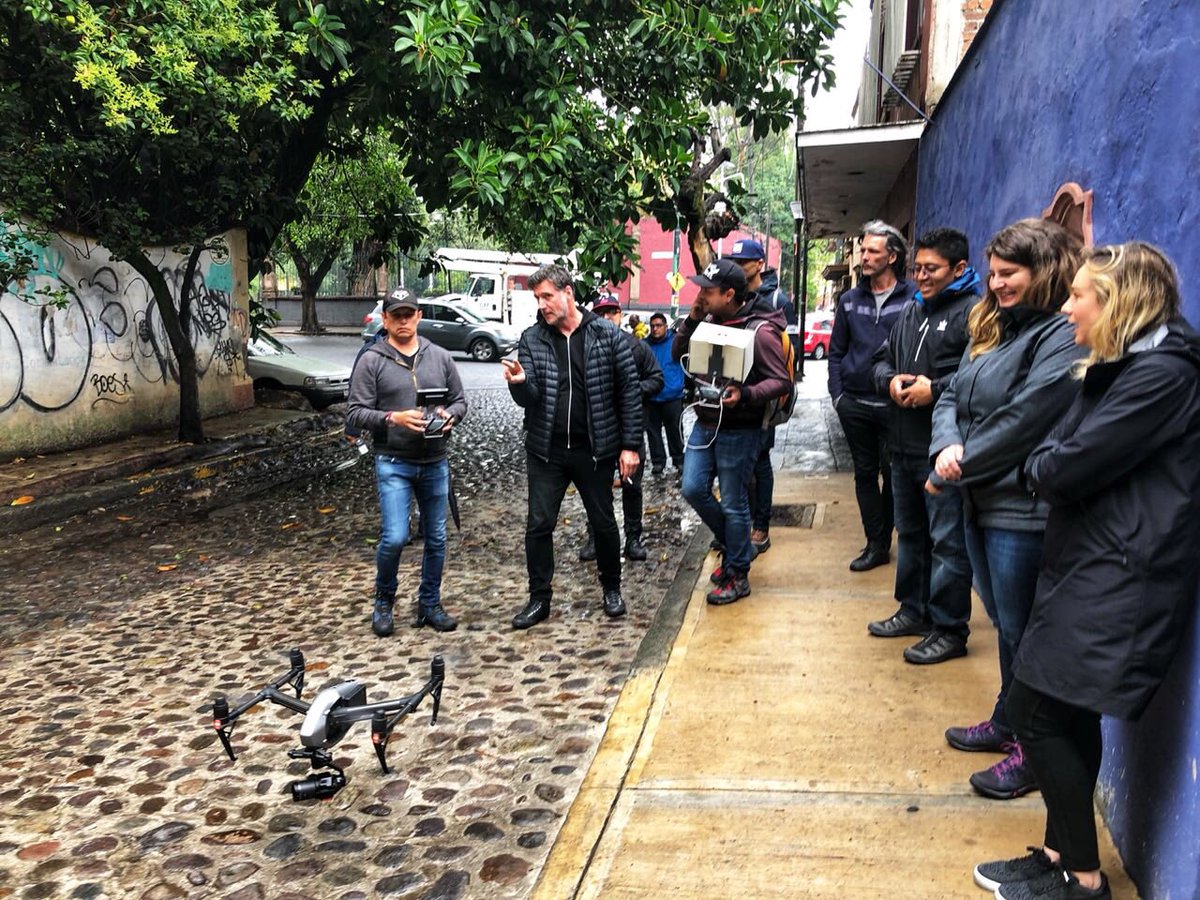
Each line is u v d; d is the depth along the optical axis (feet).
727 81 31.37
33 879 9.23
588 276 28.89
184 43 22.93
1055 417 8.79
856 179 35.29
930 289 12.61
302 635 16.12
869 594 16.35
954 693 12.26
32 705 13.51
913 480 13.47
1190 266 7.45
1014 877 8.13
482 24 24.32
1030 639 7.52
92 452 31.60
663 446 29.60
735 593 16.10
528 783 10.86
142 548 22.57
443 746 11.82
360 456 35.12
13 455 29.94
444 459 16.02
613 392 15.53
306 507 26.89
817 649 13.94
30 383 30.50
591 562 20.30
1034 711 7.53
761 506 19.08
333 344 89.40
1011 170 15.31
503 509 25.85
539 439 15.43
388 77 26.94
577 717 12.57
